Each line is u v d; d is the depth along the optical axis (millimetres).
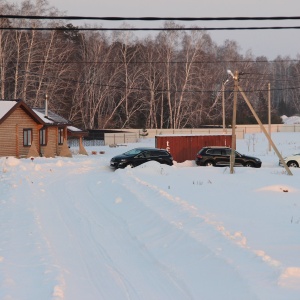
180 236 36875
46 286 26375
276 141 186875
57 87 179375
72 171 90750
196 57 198625
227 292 25641
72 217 47281
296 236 37562
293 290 24469
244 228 40375
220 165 105812
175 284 28125
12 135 119000
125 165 97812
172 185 68812
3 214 46969
